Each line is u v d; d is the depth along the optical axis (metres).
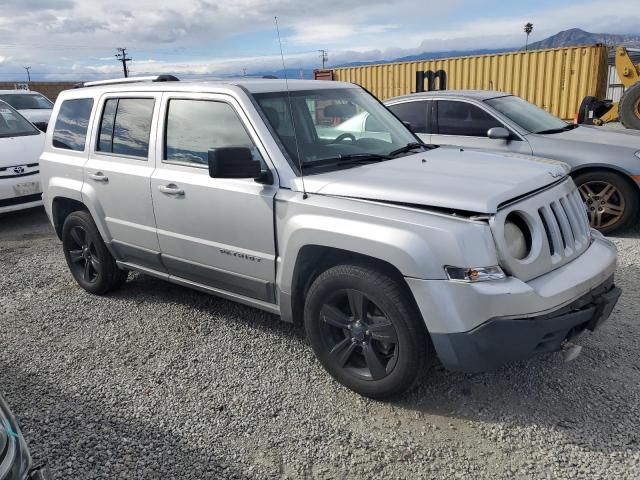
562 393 3.37
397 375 3.20
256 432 3.16
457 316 2.87
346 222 3.19
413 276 2.94
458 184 3.17
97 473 2.86
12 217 9.07
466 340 2.88
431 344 3.17
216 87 4.00
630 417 3.11
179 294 5.27
